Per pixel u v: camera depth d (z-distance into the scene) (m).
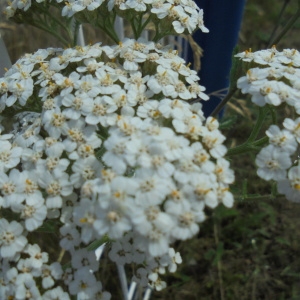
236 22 0.14
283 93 0.09
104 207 0.07
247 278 0.17
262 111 0.09
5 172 0.09
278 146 0.08
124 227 0.07
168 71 0.09
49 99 0.09
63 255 0.15
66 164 0.08
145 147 0.08
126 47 0.10
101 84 0.09
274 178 0.08
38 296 0.08
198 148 0.08
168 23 0.11
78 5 0.10
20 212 0.08
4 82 0.10
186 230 0.07
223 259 0.18
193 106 0.09
